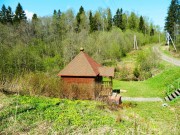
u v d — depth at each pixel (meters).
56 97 22.97
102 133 14.20
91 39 68.06
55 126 14.43
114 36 78.50
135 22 126.69
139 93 33.19
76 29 99.38
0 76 22.88
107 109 20.20
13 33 73.25
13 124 13.82
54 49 66.00
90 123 15.70
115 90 35.78
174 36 92.44
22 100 18.12
